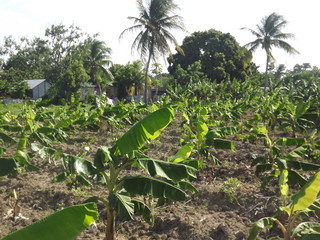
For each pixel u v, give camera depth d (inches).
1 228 228.1
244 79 1915.6
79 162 194.4
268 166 271.0
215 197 268.1
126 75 1971.0
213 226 218.8
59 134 461.1
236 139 507.5
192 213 243.3
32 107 780.6
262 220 162.7
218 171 332.8
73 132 608.7
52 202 277.1
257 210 239.9
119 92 2065.7
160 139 540.1
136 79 1974.7
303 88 1034.1
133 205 174.4
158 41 1298.0
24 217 243.8
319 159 334.6
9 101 1626.5
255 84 1583.4
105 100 680.4
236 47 1948.8
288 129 575.2
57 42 2167.8
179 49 1381.6
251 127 485.4
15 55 2347.4
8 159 233.3
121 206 169.8
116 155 192.9
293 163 251.3
